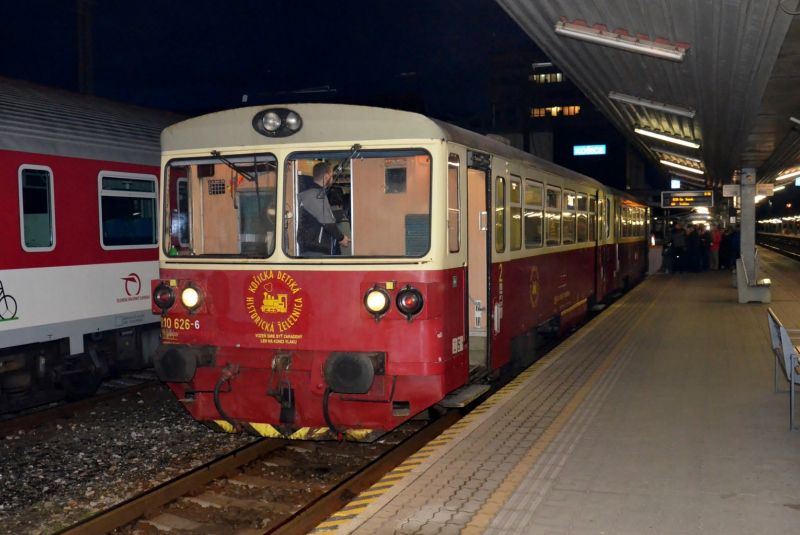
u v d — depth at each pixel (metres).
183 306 6.71
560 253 11.34
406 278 6.19
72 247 9.09
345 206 6.42
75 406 8.74
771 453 5.81
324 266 6.31
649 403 7.48
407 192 6.30
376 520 4.59
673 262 27.66
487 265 7.84
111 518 5.35
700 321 13.62
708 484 5.13
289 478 6.50
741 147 16.42
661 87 12.61
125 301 9.94
